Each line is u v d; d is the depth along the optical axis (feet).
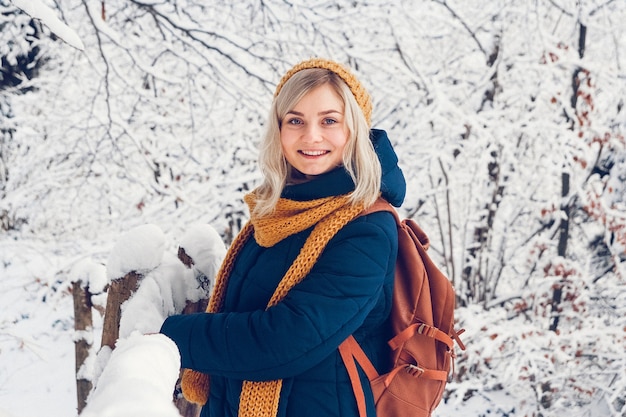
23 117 19.30
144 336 2.75
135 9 17.30
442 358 4.20
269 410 3.87
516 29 19.70
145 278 4.66
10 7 18.81
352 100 4.08
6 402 18.65
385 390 4.00
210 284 5.11
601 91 20.30
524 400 20.52
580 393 20.11
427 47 19.06
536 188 20.63
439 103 17.42
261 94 16.10
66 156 19.84
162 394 2.00
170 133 18.47
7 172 21.75
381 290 3.93
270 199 4.32
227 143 18.06
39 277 19.71
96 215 20.26
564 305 20.56
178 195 16.57
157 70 15.08
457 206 20.54
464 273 21.71
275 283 4.12
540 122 18.34
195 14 16.57
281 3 16.20
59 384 19.66
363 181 3.96
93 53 17.60
